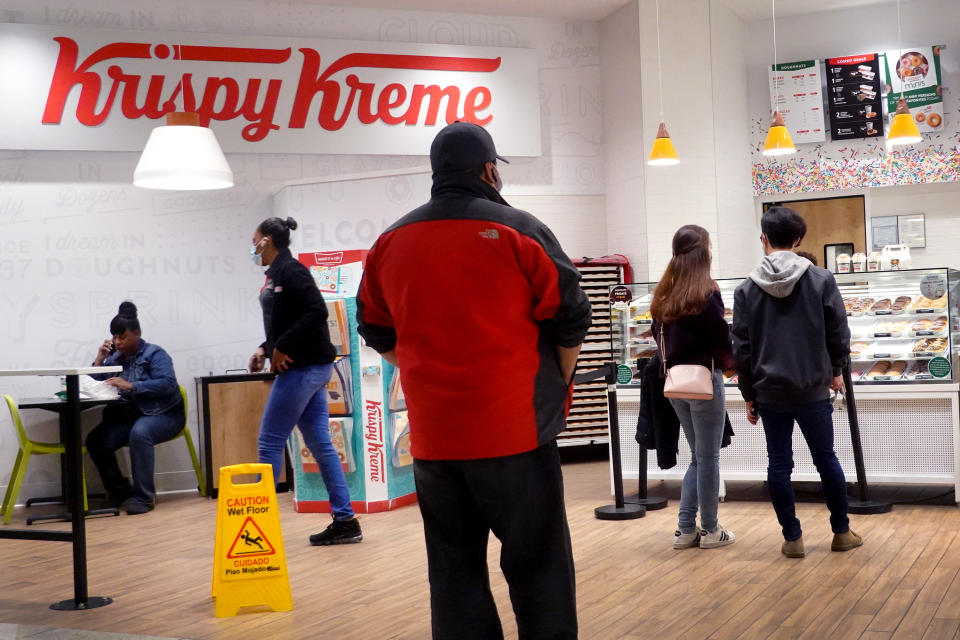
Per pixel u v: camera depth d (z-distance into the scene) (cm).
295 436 627
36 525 634
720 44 861
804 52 889
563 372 243
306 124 799
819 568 403
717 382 436
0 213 728
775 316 414
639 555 448
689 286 429
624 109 852
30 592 438
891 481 546
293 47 794
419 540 513
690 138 840
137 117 756
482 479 224
